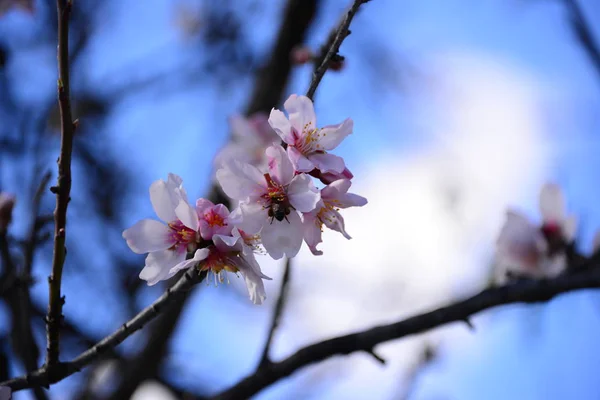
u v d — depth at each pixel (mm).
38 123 1399
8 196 1034
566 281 1049
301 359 1039
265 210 936
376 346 1037
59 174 922
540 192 1102
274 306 1050
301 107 947
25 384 952
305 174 936
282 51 1390
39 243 1027
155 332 1215
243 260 931
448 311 1040
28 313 1022
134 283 1453
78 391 1303
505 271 1099
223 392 1044
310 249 938
